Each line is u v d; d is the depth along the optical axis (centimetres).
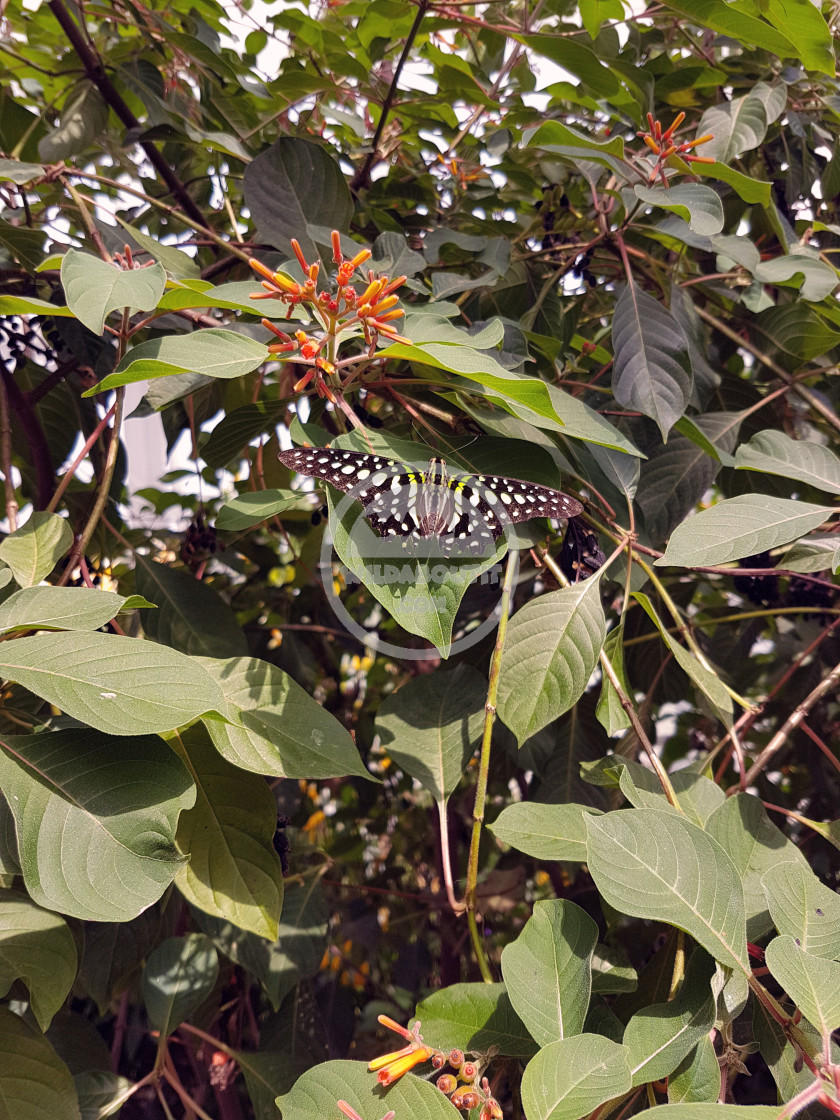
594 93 43
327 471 26
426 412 34
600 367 51
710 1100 24
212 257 52
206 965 38
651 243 47
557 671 31
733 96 50
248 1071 38
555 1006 26
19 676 24
